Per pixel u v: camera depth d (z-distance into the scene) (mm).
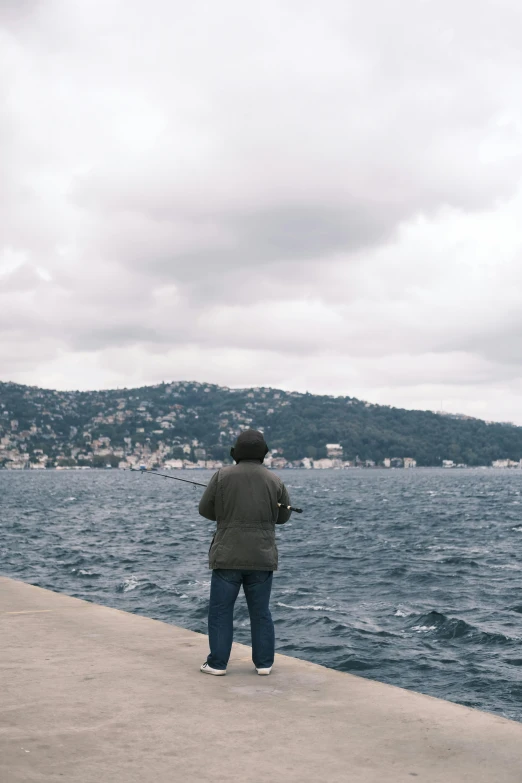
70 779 3109
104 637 5926
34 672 4828
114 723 3828
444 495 82312
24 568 23297
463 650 12383
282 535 35219
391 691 4477
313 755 3416
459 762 3342
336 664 11547
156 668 4961
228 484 4883
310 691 4461
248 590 4938
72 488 112500
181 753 3424
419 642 12906
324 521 44656
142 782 3092
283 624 14352
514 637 13195
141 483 144250
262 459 5094
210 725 3814
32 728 3734
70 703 4160
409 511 54750
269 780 3129
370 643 12781
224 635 4844
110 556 26609
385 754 3436
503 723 3879
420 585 19516
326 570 22484
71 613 6941
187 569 22938
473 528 39469
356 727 3805
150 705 4141
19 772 3168
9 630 6188
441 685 10484
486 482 134250
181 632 6125
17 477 198875
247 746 3521
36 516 50094
